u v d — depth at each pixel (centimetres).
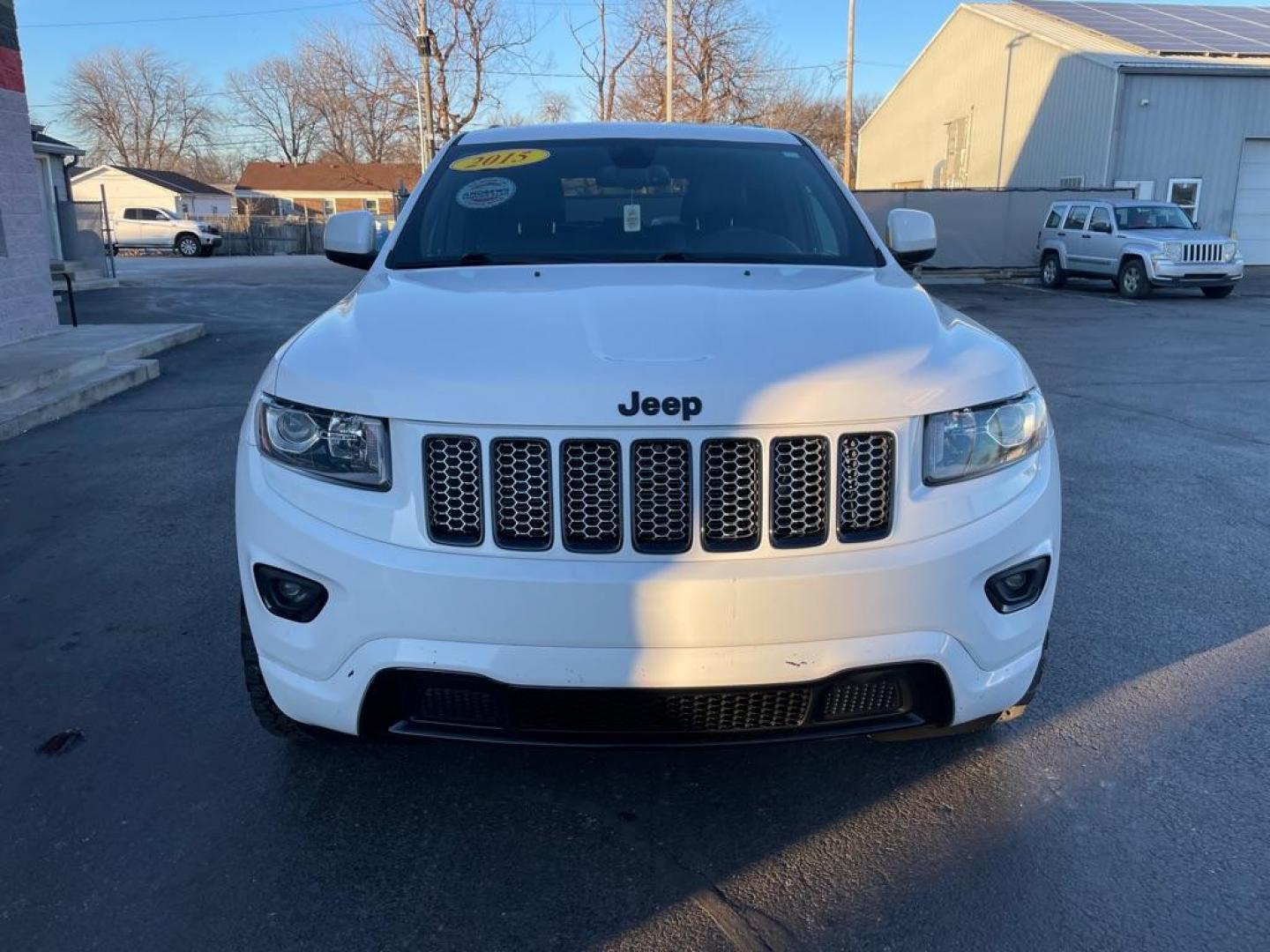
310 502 226
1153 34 2847
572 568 212
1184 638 371
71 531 505
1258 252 2666
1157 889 236
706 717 221
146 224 3931
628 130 396
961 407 225
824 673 216
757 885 240
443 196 359
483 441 212
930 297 292
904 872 244
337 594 222
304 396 230
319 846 255
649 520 214
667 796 277
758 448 212
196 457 661
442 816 268
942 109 3584
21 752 298
